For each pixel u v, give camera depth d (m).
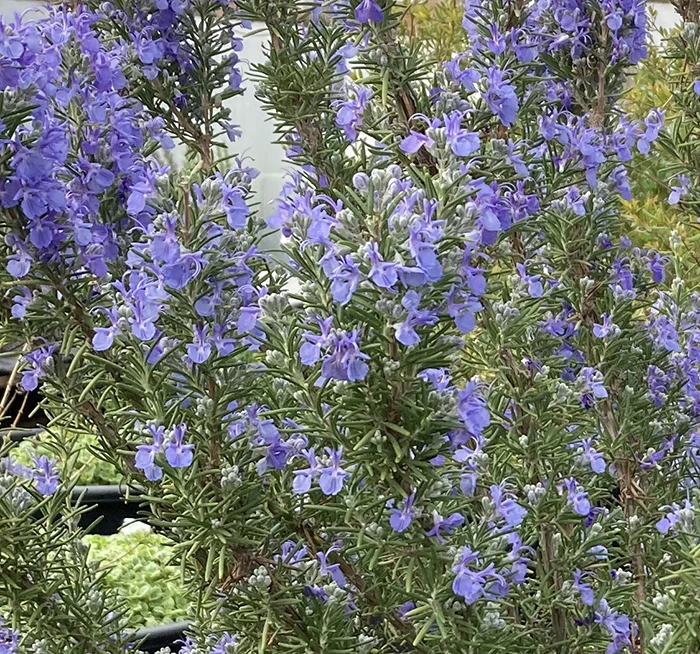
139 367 0.56
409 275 0.48
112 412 0.56
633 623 0.74
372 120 0.69
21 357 0.61
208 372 0.56
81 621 0.62
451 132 0.54
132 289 0.55
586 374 0.74
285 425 0.58
